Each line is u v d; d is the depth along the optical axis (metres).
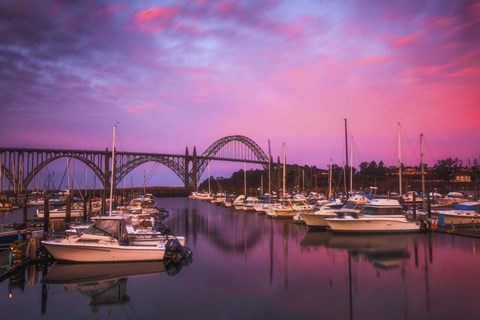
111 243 28.41
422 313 18.14
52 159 136.75
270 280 24.22
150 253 28.30
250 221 62.88
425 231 43.47
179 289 22.30
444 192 137.25
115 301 20.30
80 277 24.80
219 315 18.08
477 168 146.62
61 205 85.50
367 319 17.42
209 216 74.38
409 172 190.38
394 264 28.39
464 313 18.09
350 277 24.75
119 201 102.62
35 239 28.53
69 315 18.45
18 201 107.38
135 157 176.75
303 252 33.56
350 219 43.19
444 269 26.61
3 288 22.61
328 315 17.97
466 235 40.59
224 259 30.75
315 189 142.75
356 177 178.38
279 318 17.66
